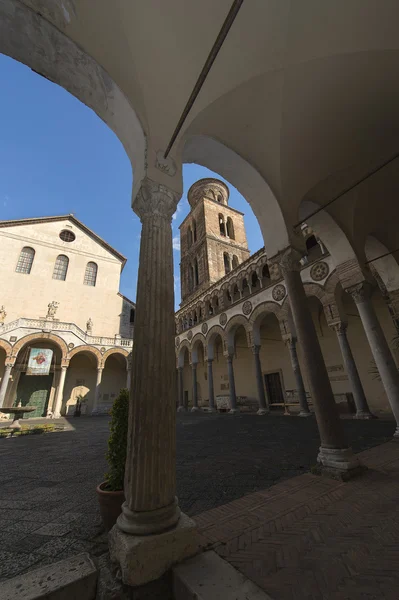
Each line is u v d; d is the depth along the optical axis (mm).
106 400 25531
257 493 3561
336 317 11141
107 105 3850
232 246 28391
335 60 4160
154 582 1976
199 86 2842
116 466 2938
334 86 4547
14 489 4277
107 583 1930
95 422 16672
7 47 3287
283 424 10328
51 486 4344
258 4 3527
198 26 3693
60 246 27797
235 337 21375
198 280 27703
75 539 2627
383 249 8430
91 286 28000
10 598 1597
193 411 20891
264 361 19062
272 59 4094
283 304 13719
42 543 2570
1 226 25484
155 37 3643
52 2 2969
